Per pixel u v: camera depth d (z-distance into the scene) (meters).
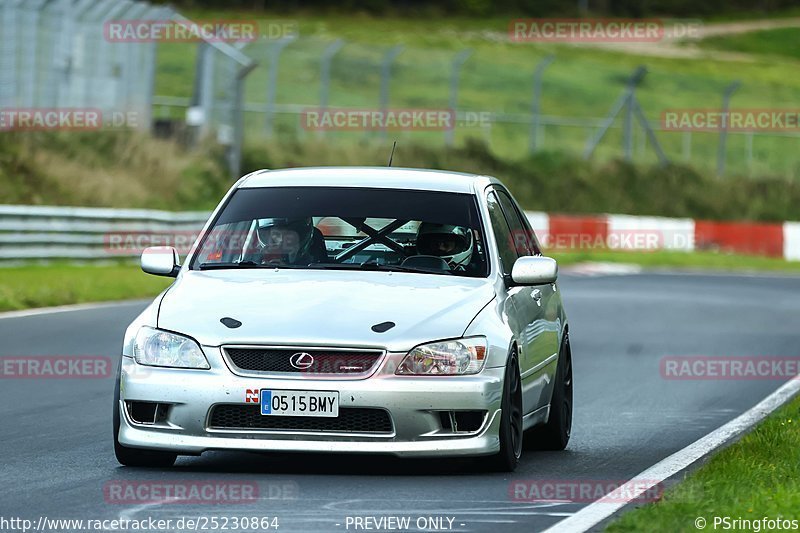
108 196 126.81
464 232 31.70
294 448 27.44
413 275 30.59
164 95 195.25
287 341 27.62
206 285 29.94
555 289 36.22
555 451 33.88
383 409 27.45
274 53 161.75
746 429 37.94
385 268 30.91
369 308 28.61
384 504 25.16
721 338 67.44
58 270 92.00
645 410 42.44
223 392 27.47
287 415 27.34
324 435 27.52
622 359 57.56
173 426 27.81
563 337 35.50
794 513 23.83
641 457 32.69
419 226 31.67
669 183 189.50
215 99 150.12
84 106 133.00
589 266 133.50
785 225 157.00
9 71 125.56
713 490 26.20
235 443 27.55
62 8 129.12
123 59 137.25
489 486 27.44
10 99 126.12
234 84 150.38
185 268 31.38
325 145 164.00
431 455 27.67
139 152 136.25
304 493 26.19
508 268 31.98
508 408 28.80
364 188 32.62
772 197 195.12
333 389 27.31
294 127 182.50
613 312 81.12
